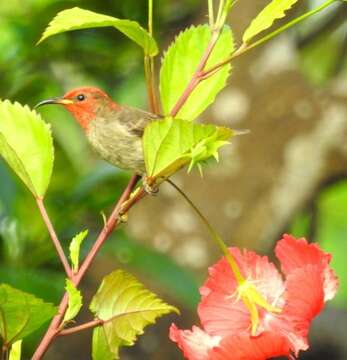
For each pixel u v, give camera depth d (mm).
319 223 14430
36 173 5172
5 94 12734
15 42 12727
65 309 4848
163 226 12781
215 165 12844
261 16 4977
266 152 12883
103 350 5031
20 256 10477
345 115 12789
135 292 4965
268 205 12922
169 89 5484
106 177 10203
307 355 13477
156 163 4805
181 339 4812
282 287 4984
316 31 13930
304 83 12984
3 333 4750
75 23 4898
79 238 4898
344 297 17984
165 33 13297
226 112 12875
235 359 4637
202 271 12711
